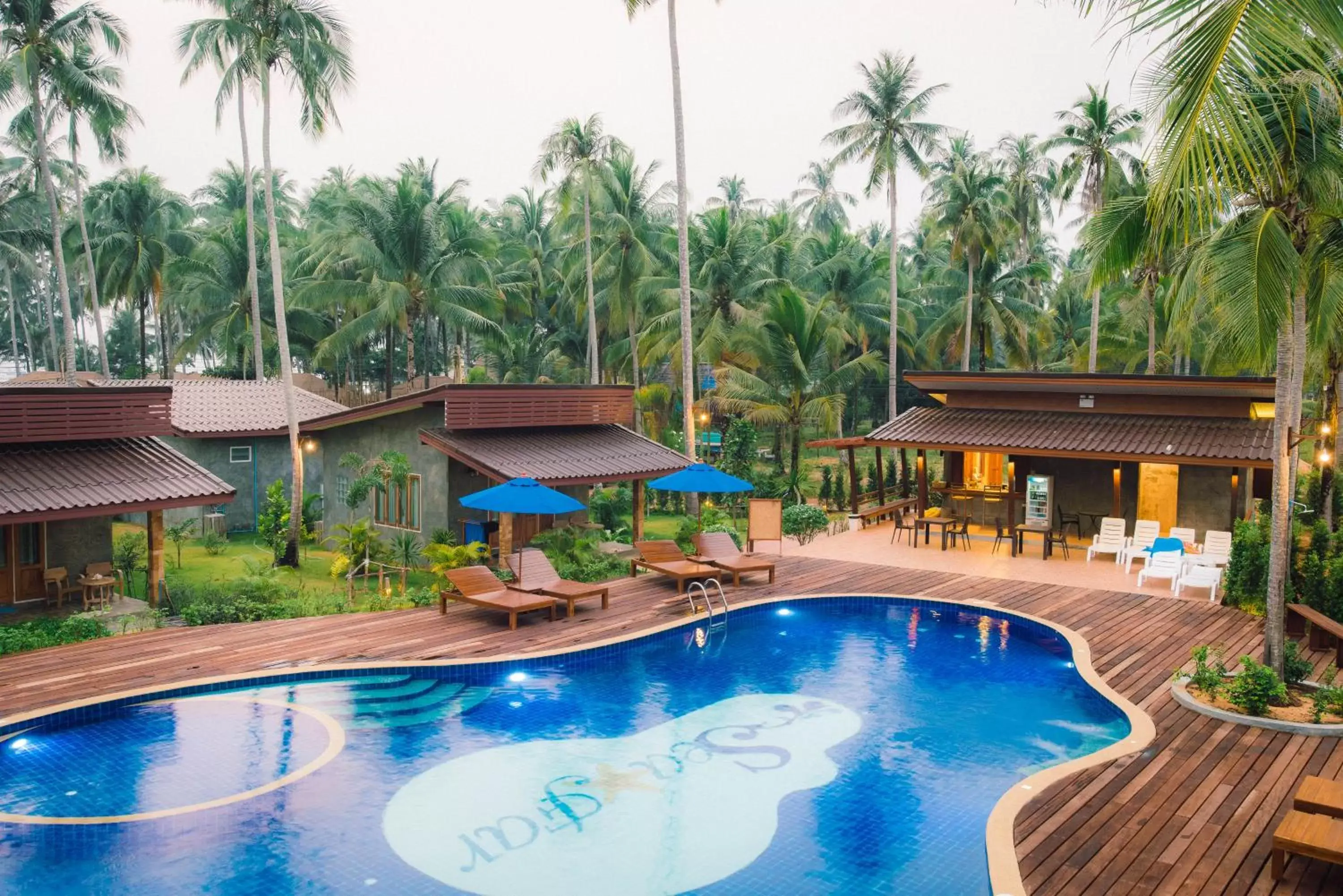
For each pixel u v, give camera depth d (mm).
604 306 46469
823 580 19391
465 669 13211
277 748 10531
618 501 29969
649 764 10367
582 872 8023
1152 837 8008
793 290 36156
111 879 7707
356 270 46562
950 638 15711
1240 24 4617
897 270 55375
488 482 22891
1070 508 25375
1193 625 15656
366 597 17969
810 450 54500
